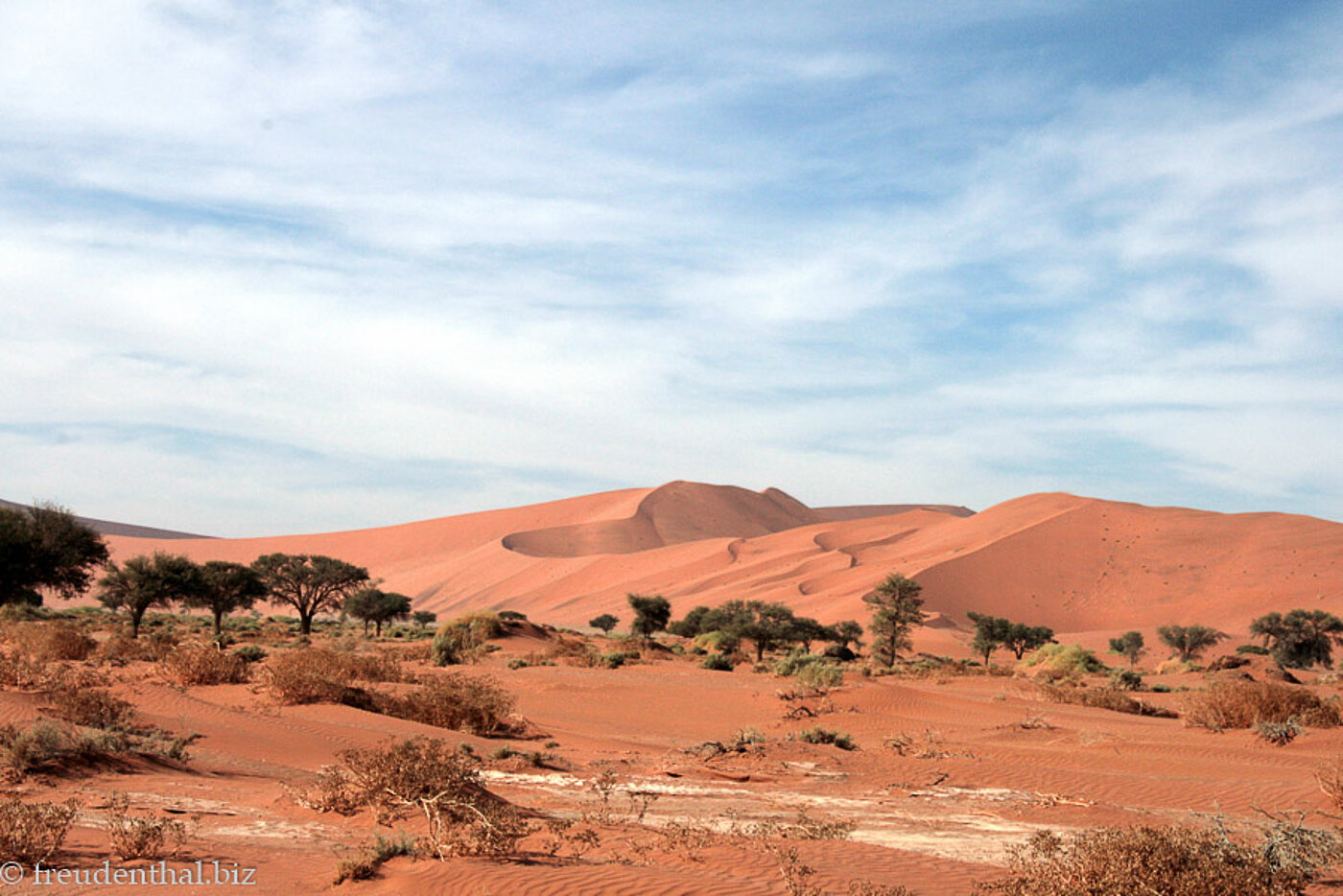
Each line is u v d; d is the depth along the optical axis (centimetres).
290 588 7562
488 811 1095
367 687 2650
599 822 1239
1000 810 1510
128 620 7369
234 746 1747
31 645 2944
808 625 8212
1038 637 8419
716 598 13825
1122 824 1392
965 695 3772
